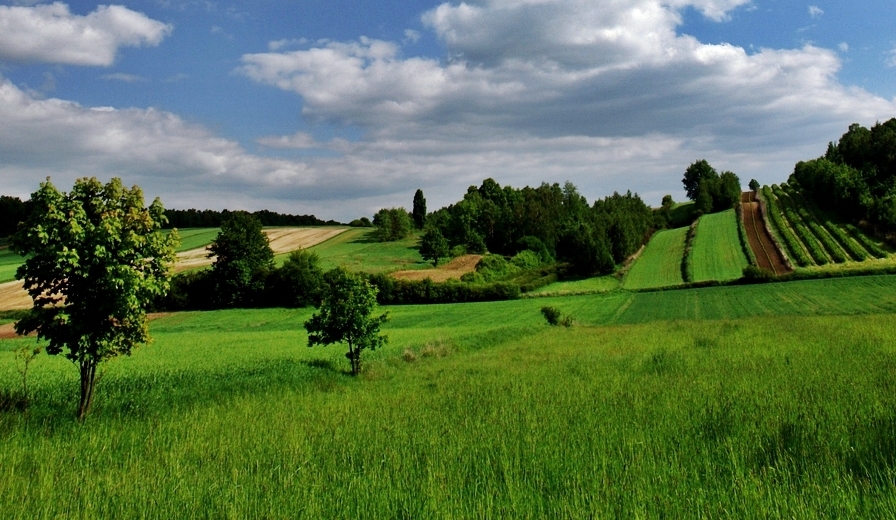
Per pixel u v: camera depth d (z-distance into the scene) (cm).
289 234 13788
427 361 2444
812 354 1798
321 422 1124
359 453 857
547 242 11175
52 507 646
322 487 695
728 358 1831
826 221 9356
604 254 8562
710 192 13738
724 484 645
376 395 1484
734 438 820
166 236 1329
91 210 1240
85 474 785
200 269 8600
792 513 551
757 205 12275
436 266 9588
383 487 681
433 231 9975
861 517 536
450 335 3725
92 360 1262
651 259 9362
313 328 2139
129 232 1220
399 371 2153
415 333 4038
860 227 8631
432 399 1341
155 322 5906
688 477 678
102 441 1006
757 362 1688
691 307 5572
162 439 1013
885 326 2622
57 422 1173
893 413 914
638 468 709
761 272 6738
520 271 9000
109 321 1258
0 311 5766
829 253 7800
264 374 2005
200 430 1082
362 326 2105
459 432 962
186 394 1570
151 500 657
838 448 749
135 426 1135
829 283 6100
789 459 712
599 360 2028
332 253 11081
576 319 5212
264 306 7100
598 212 13312
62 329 1206
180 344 3594
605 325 4594
